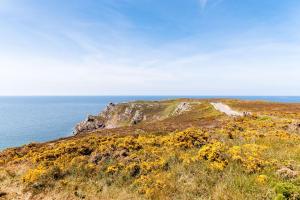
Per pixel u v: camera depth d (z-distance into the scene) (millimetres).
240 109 61156
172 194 11781
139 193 12414
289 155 15023
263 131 23312
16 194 13781
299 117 36250
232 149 15789
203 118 45156
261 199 10297
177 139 19641
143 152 17469
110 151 18203
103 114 139000
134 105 129750
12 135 124875
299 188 10172
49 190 13844
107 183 13891
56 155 18938
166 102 134750
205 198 11070
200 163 14383
